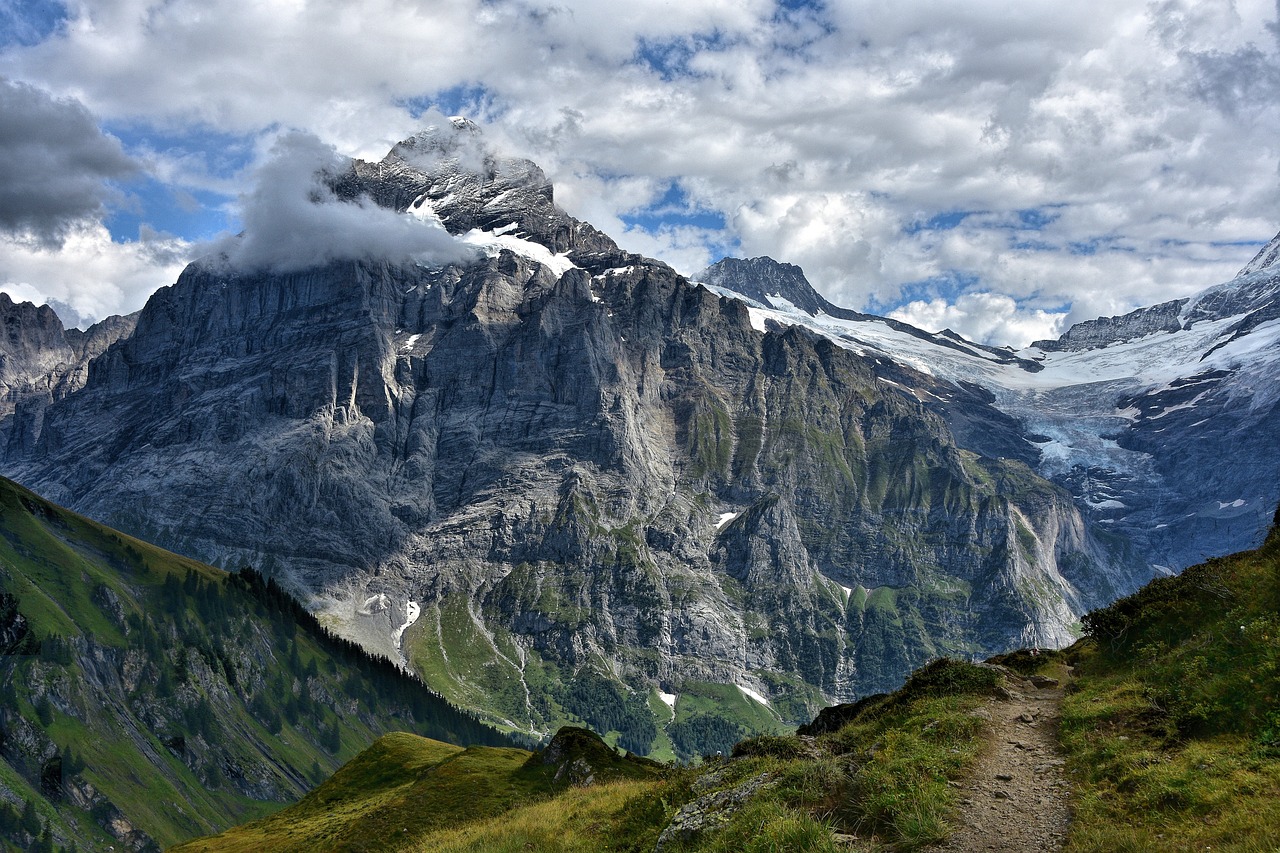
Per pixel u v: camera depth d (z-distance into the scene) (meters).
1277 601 36.59
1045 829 26.88
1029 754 33.25
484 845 45.41
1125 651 43.56
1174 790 26.67
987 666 45.25
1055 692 42.22
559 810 49.56
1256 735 29.25
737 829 29.55
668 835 32.53
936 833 26.58
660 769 75.38
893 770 31.00
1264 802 24.73
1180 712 32.66
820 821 28.86
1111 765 29.88
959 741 34.41
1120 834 25.12
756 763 37.69
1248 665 32.84
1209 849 23.50
